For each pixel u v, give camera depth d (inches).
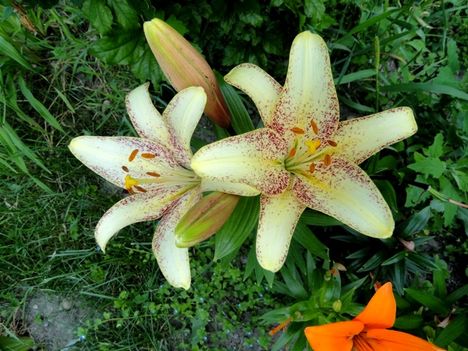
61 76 22.5
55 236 22.4
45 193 22.3
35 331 22.4
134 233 22.3
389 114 12.2
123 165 14.0
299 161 12.7
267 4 20.2
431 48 24.0
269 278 16.8
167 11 19.2
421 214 18.0
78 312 22.3
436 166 17.5
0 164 21.4
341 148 12.5
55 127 21.6
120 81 22.4
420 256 18.2
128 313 21.5
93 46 19.0
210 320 21.9
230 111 16.5
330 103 11.8
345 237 19.1
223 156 11.3
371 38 22.0
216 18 19.3
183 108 12.8
